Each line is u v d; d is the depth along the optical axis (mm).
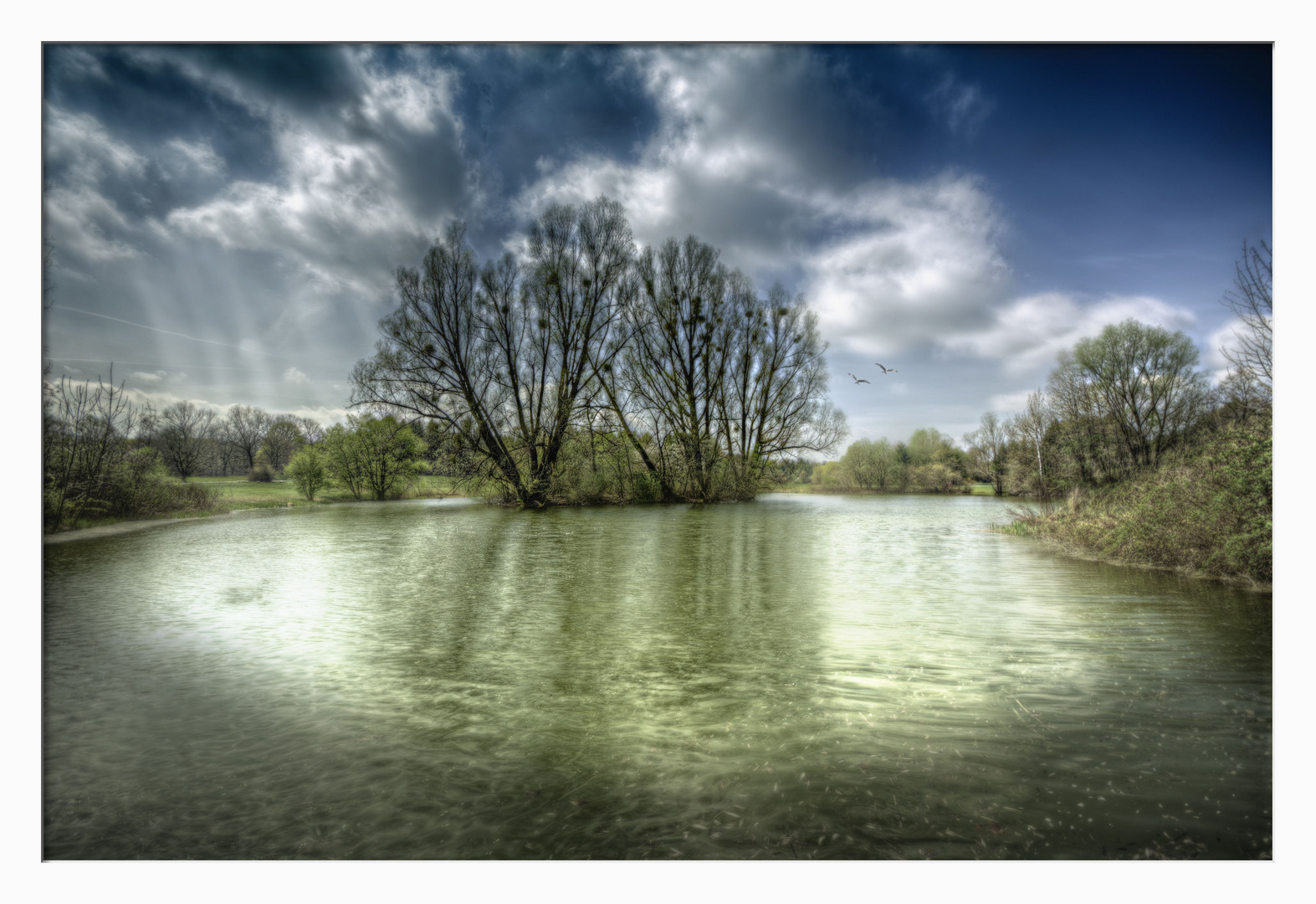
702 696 5035
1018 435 27344
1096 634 6777
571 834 3127
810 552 14508
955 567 11984
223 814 3365
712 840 3064
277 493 34688
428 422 27625
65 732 4422
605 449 31469
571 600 8969
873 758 3891
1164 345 20688
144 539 16844
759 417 36062
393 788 3604
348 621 7734
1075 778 3619
